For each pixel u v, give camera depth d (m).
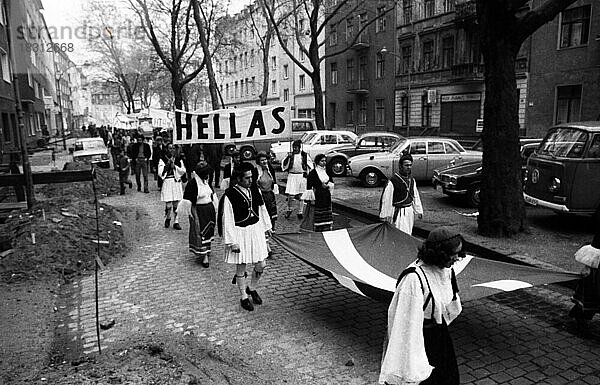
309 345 4.79
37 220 8.78
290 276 7.02
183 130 8.58
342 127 41.47
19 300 6.05
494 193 8.35
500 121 8.20
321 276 7.00
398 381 2.79
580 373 4.17
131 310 5.79
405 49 33.81
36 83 34.25
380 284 4.73
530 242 8.00
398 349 2.80
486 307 5.69
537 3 23.30
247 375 4.21
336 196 13.79
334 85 42.09
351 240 6.15
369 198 13.32
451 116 30.20
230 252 5.61
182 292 6.39
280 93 51.00
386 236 6.14
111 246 8.35
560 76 23.12
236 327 5.25
